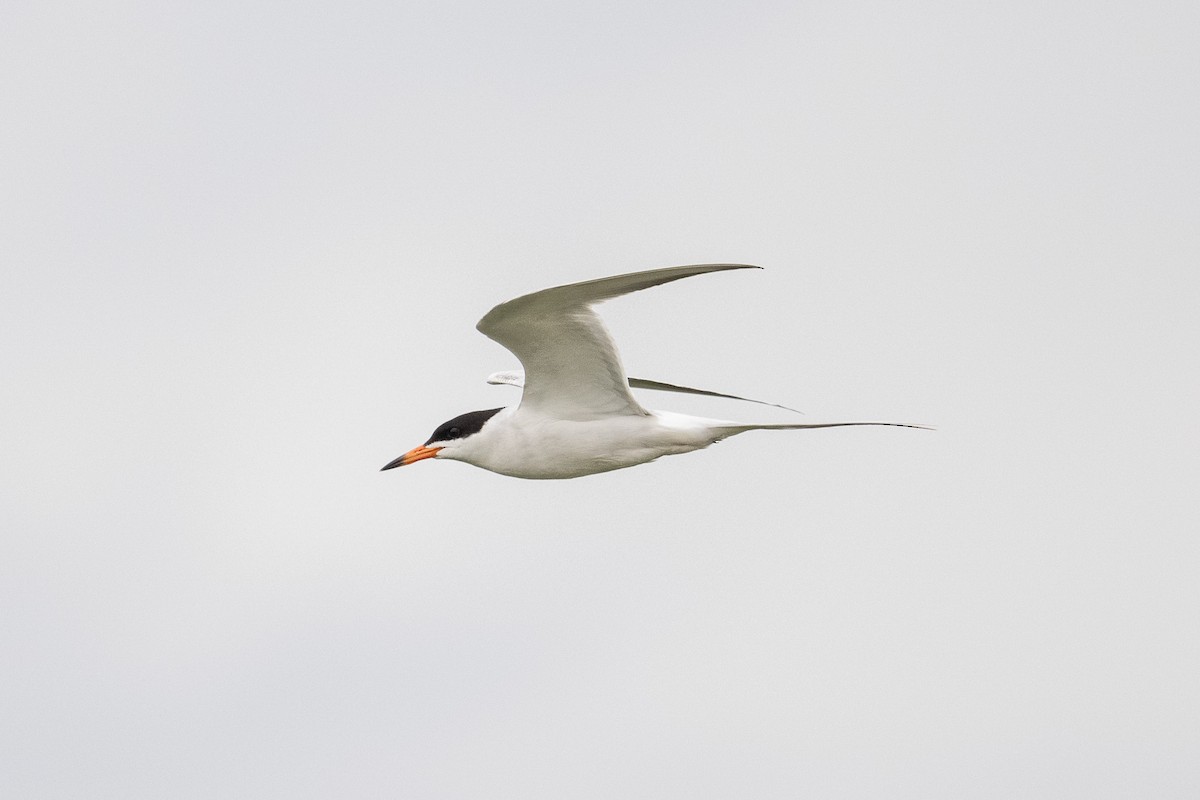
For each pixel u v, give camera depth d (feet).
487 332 44.91
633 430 47.44
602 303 43.14
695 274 40.29
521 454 48.37
